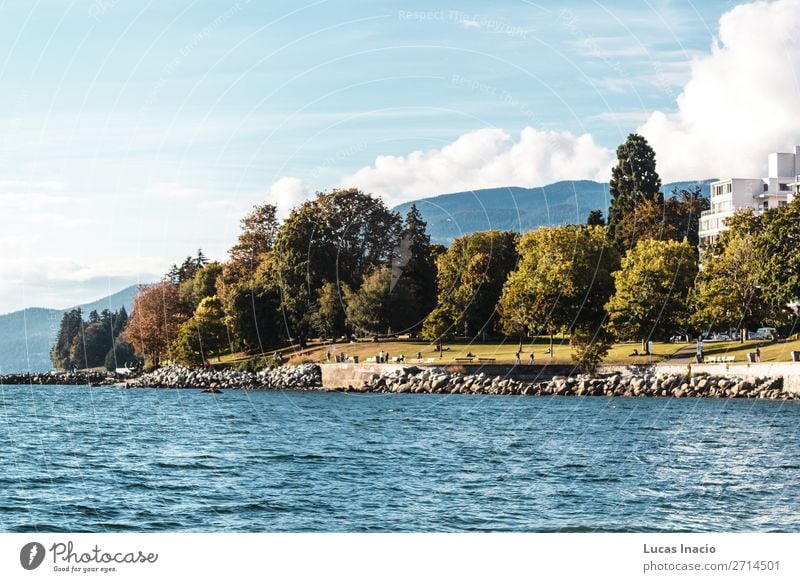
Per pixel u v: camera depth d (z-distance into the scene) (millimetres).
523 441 68562
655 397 103938
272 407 102188
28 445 69500
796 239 108938
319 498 47719
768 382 99000
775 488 48781
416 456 61719
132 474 55375
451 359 124062
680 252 122438
